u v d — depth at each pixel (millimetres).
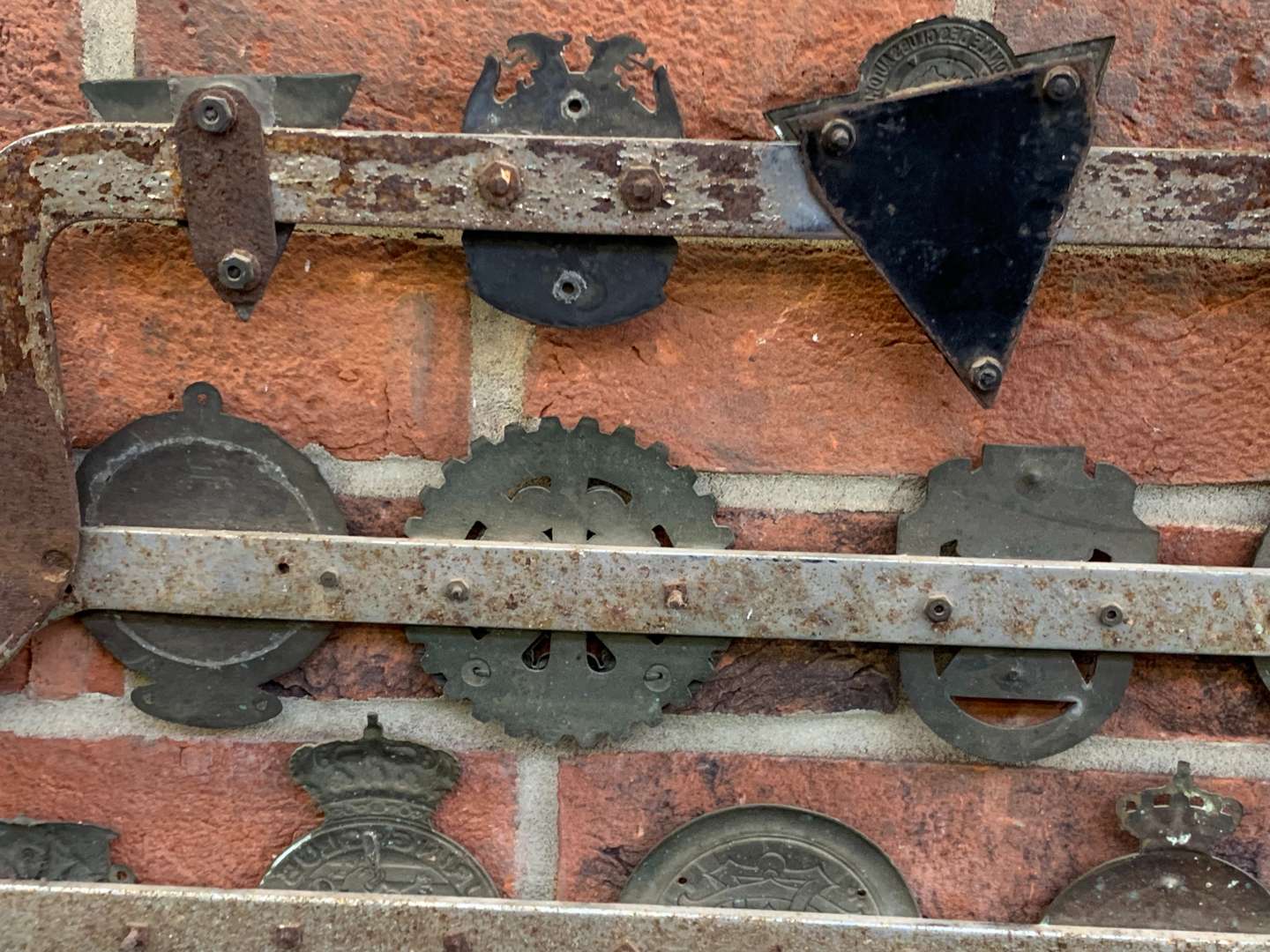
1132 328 431
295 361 442
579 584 429
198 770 475
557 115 404
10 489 419
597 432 439
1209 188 380
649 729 472
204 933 413
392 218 390
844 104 379
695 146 385
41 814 475
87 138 384
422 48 414
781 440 446
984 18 411
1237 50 406
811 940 406
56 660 467
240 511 449
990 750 453
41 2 409
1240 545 445
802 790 472
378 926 412
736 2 409
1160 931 403
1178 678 459
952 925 405
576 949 411
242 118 380
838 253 428
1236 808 450
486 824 477
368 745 469
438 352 442
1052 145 379
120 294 434
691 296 434
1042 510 438
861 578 424
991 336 400
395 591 431
